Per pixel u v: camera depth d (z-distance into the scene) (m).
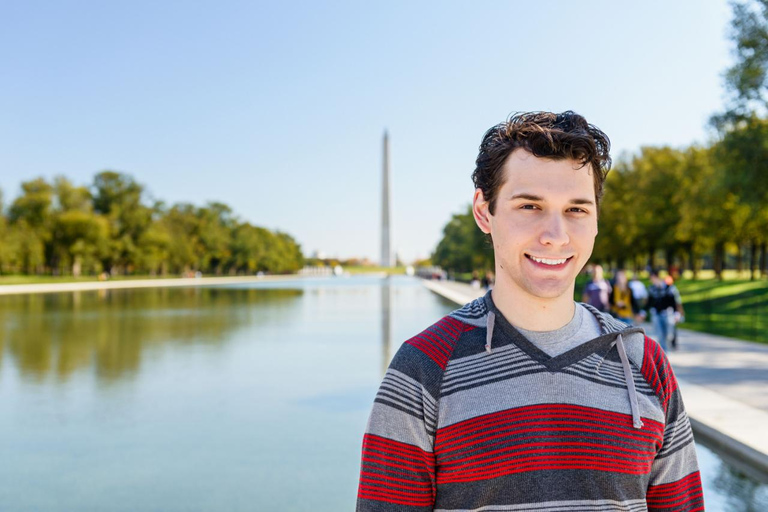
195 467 6.50
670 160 51.88
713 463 6.47
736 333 18.27
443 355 1.58
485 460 1.46
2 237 79.12
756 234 39.28
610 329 1.65
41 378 11.73
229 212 135.62
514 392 1.49
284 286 72.19
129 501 5.59
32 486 5.99
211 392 10.31
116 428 8.06
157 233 103.31
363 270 163.00
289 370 12.47
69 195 93.12
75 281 84.19
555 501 1.43
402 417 1.55
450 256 91.94
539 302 1.55
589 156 1.56
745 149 23.27
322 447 7.18
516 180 1.57
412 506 1.53
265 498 5.62
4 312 29.69
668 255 58.94
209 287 70.00
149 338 18.34
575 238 1.55
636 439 1.49
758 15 22.89
